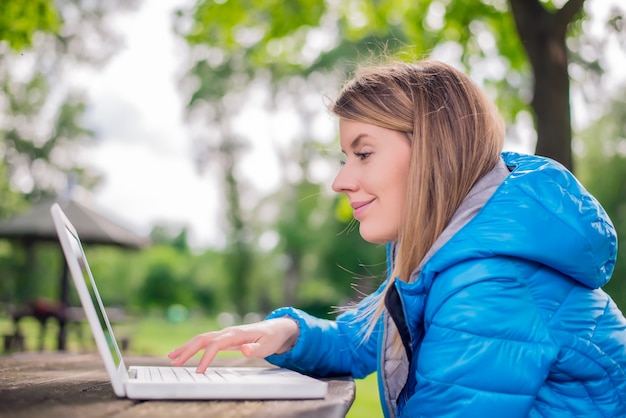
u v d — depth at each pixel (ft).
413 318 4.25
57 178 93.15
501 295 3.87
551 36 12.01
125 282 128.67
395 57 6.08
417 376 3.93
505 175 4.61
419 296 4.20
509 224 4.05
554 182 4.21
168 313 102.42
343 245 89.25
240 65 83.97
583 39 15.60
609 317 4.40
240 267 109.09
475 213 4.39
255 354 4.50
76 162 94.27
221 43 22.63
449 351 3.78
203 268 134.62
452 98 4.67
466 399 3.71
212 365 5.50
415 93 4.64
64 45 59.98
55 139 92.12
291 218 94.84
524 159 4.94
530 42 12.14
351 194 4.81
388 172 4.66
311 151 90.12
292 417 2.92
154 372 4.25
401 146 4.67
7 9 18.65
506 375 3.73
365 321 5.61
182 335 65.92
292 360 5.13
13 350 28.91
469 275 3.92
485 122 4.70
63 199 30.60
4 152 89.40
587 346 4.17
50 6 19.06
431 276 4.10
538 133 12.07
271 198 106.32
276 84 82.07
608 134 65.05
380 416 17.31
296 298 98.27
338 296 90.07
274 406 3.24
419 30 18.15
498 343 3.78
